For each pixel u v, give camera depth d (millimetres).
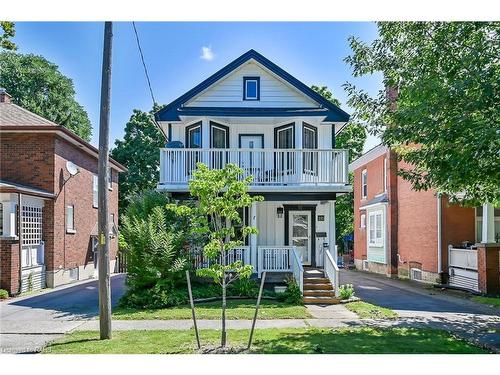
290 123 18078
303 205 18469
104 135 9461
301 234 18406
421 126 9047
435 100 9047
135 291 13797
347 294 14648
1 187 15820
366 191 29172
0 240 15891
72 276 20938
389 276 23906
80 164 22062
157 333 9805
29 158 18641
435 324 10898
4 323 11164
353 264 33406
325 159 16906
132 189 39281
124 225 14609
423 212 20750
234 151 16750
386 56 11266
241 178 16625
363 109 11945
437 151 9062
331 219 17047
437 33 10102
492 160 8445
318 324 10859
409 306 13797
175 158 16641
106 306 9336
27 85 42500
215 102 18281
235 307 13203
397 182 24094
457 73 9336
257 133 18812
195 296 14125
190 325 10727
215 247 8961
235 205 9039
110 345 8742
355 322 11117
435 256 19516
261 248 16062
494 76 8469
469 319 11625
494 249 16156
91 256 23922
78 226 21766
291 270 15969
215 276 8672
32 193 16812
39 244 18156
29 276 17062
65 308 13422
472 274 17047
